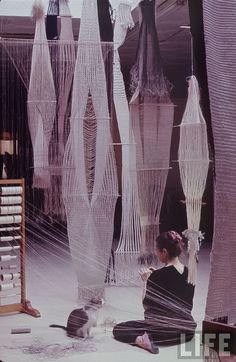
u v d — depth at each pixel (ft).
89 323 9.04
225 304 8.89
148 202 9.72
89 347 8.63
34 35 9.37
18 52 9.22
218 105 8.79
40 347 8.54
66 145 9.44
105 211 9.66
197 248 9.46
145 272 9.43
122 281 9.68
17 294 10.21
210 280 8.96
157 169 9.72
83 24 9.61
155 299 9.22
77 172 9.52
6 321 9.65
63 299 9.87
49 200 9.55
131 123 9.71
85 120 9.51
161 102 9.68
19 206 9.59
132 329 8.89
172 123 9.70
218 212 8.90
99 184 9.63
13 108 9.20
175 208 9.73
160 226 9.77
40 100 9.26
